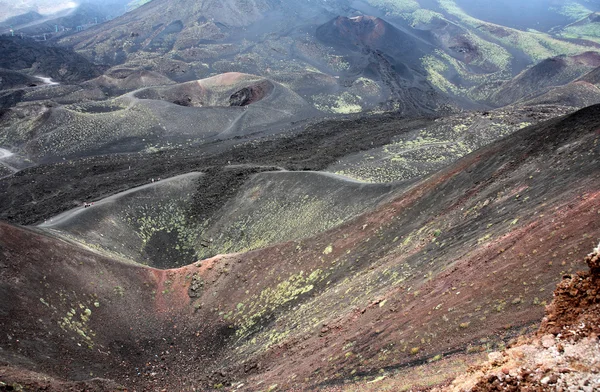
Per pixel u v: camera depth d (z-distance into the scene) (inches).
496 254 987.9
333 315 1318.9
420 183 1973.4
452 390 589.3
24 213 3405.5
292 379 1093.8
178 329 1817.2
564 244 855.1
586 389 474.3
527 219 1061.8
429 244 1369.3
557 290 593.9
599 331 520.7
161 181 3216.0
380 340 996.6
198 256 2687.0
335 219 2346.2
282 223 2593.5
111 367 1545.3
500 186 1423.5
